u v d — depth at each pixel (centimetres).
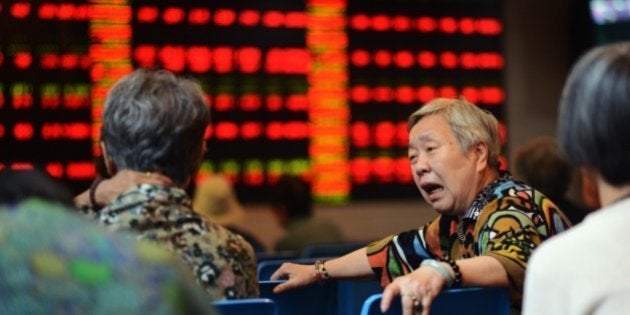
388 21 813
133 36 753
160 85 243
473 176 293
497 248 266
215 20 773
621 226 175
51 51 735
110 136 243
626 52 186
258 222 778
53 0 736
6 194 172
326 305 303
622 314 171
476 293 246
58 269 116
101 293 116
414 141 297
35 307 115
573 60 856
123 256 118
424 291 237
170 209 238
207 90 771
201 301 124
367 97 805
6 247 117
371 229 802
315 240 655
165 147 242
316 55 794
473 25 835
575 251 175
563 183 460
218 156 774
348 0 805
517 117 842
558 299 176
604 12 852
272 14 786
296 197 660
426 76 821
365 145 804
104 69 743
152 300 117
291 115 787
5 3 729
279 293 294
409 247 304
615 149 184
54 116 734
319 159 792
